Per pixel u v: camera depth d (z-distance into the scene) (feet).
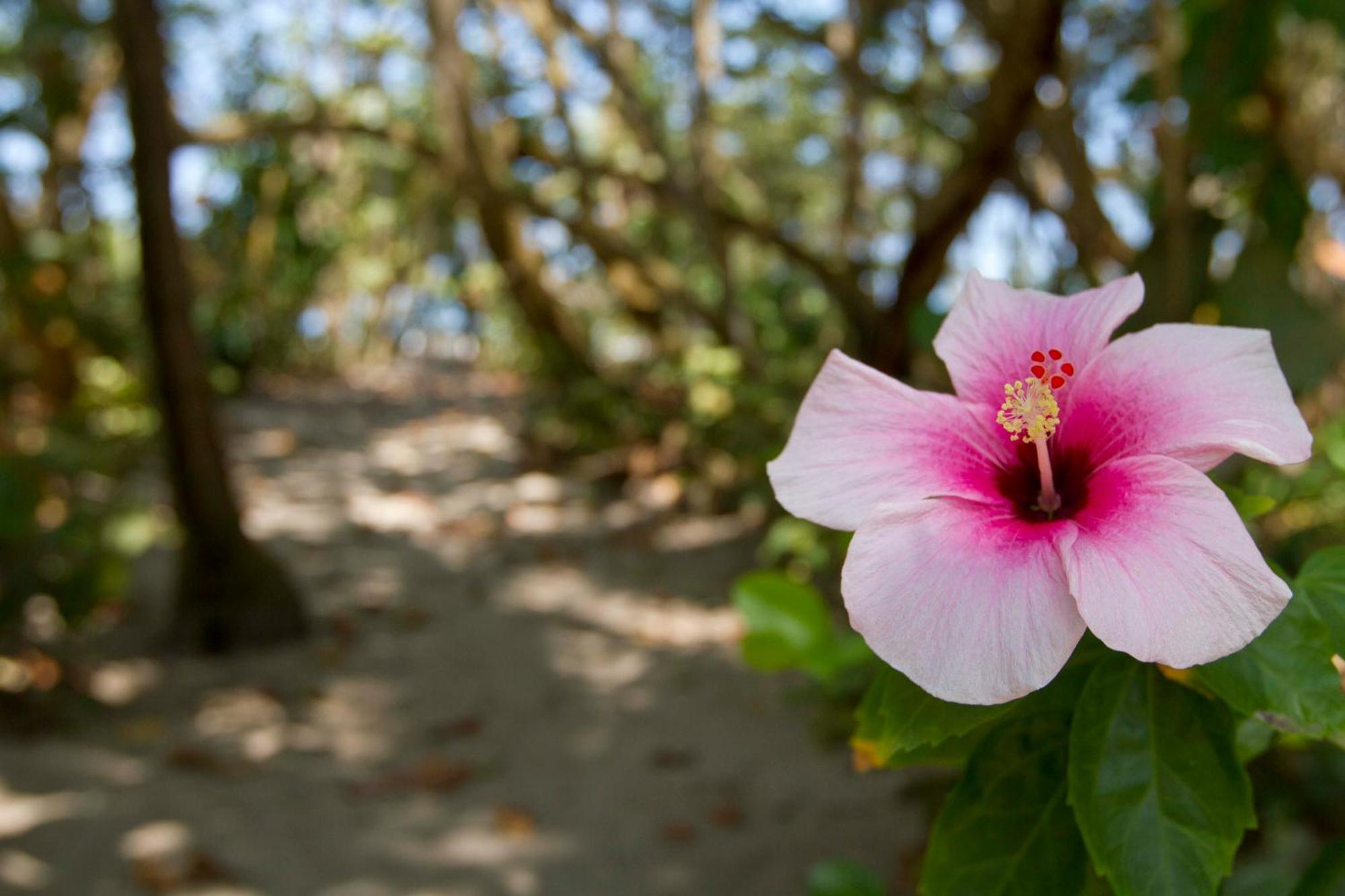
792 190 35.47
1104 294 2.93
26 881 12.25
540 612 22.65
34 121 30.25
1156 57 8.55
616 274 31.17
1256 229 8.14
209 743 16.34
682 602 22.99
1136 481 2.49
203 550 20.30
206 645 19.97
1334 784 7.86
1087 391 2.81
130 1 19.54
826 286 21.18
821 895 4.09
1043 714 2.82
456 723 17.44
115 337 30.40
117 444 25.85
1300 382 7.61
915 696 2.61
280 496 30.99
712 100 25.63
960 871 2.78
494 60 27.63
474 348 72.13
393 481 33.30
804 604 4.09
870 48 20.13
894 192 30.35
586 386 32.65
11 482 16.11
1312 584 2.63
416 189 45.47
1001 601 2.41
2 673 17.06
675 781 15.39
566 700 18.30
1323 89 12.85
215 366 45.50
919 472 2.73
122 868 12.71
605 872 13.19
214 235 38.55
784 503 2.73
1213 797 2.51
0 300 27.96
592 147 35.73
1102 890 2.72
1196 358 2.72
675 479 30.86
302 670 19.35
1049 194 18.08
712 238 22.34
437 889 12.76
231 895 12.38
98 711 16.98
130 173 20.12
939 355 2.99
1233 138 8.24
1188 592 2.27
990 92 13.05
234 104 38.14
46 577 16.79
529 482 33.27
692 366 27.68
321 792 14.99
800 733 16.63
